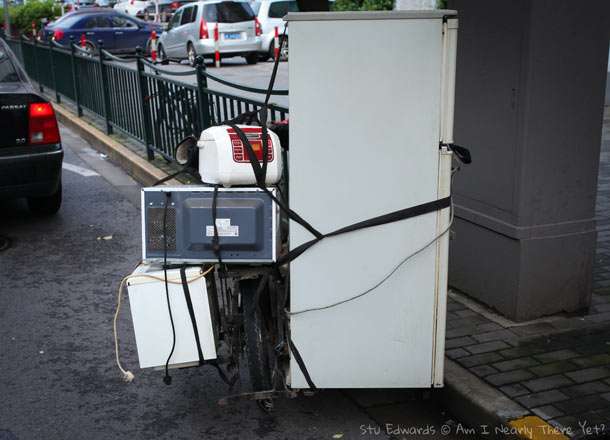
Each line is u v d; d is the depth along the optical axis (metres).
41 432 3.73
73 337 4.82
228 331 3.71
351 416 3.85
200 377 4.29
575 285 4.52
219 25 19.94
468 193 4.70
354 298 3.44
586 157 4.36
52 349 4.65
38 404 4.00
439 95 3.23
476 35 4.45
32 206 7.38
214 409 3.94
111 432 3.73
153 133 8.81
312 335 3.49
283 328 3.63
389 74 3.21
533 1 4.02
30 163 6.43
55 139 6.57
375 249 3.39
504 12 4.23
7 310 5.24
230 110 6.10
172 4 36.59
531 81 4.12
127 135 9.95
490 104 4.41
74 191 8.49
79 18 23.06
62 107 13.84
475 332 4.33
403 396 4.03
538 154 4.24
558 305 4.52
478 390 3.69
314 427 3.75
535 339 4.23
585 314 4.57
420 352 3.51
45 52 14.93
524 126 4.18
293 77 3.22
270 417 3.85
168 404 4.00
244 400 4.01
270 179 3.40
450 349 4.12
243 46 20.28
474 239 4.69
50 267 6.10
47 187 6.63
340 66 3.20
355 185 3.32
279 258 3.44
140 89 8.88
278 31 20.86
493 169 4.46
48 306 5.32
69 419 3.85
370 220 3.35
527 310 4.45
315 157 3.29
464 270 4.82
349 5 15.36
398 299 3.45
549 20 4.08
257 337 3.52
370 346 3.50
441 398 3.88
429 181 3.32
